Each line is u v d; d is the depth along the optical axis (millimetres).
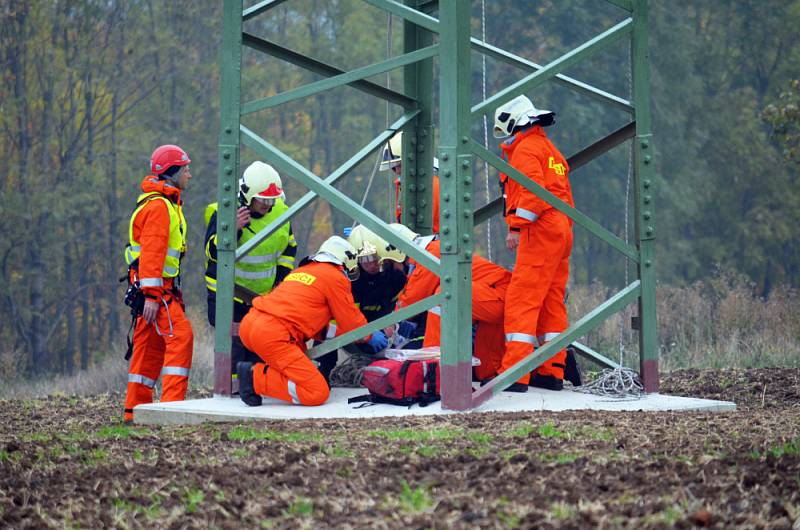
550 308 27594
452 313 24516
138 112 104250
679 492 15172
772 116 67500
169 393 28297
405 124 30281
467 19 24484
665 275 126062
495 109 24984
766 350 43156
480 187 120938
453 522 14289
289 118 121188
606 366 28953
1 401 38906
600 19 119000
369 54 118000
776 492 15141
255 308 26203
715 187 134500
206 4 107812
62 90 99688
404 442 19828
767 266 139250
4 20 95375
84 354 104062
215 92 105375
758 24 142500
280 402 26516
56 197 89750
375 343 27672
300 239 122625
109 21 101375
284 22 118938
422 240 27484
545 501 15102
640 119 27234
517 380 25875
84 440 22094
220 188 27547
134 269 28984
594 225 26609
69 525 15336
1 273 92500
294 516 15078
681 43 130750
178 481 17359
